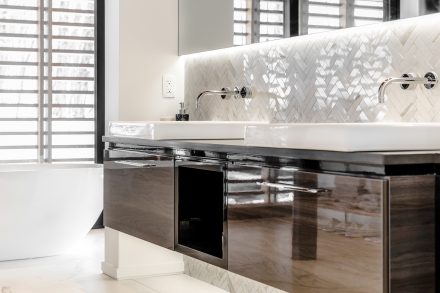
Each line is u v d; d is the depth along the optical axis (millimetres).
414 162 2031
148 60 4340
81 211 4516
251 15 3725
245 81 3863
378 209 2014
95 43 5270
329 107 3230
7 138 5129
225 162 2748
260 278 2545
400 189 2020
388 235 2012
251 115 3824
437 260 2076
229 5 3895
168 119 4277
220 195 3219
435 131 2289
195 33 4230
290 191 2373
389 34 2865
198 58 4309
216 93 3896
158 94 4375
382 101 2488
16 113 5152
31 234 4371
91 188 4543
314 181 2262
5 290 3658
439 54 2619
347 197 2129
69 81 5270
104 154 3910
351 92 3092
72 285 3801
